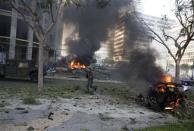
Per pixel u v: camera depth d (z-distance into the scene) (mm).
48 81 28125
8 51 39844
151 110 13492
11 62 26531
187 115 12070
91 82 18781
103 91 20094
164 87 13789
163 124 10117
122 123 9852
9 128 8188
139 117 11242
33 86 20891
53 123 9180
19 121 9141
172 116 12203
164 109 13477
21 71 26297
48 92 16844
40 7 19219
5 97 13992
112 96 17453
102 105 13500
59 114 10492
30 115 10117
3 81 24609
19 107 11453
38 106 11945
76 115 10531
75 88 19656
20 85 21438
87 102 14062
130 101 15836
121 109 12836
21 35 41594
